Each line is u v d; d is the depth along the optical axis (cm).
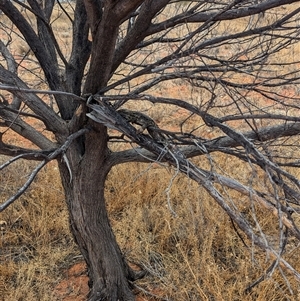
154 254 365
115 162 252
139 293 326
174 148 189
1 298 320
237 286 312
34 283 341
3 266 342
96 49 179
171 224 394
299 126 204
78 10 250
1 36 658
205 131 589
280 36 188
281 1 164
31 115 226
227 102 535
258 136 199
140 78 687
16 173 464
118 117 189
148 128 195
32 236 394
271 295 302
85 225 272
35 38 236
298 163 213
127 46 198
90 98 192
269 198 178
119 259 301
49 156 181
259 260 329
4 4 215
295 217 384
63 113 252
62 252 372
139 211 410
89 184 258
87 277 349
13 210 416
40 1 254
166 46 383
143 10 181
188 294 316
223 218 391
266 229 395
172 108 699
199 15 188
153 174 466
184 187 441
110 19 164
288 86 545
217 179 176
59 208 431
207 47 246
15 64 264
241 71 192
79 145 258
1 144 215
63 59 232
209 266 322
